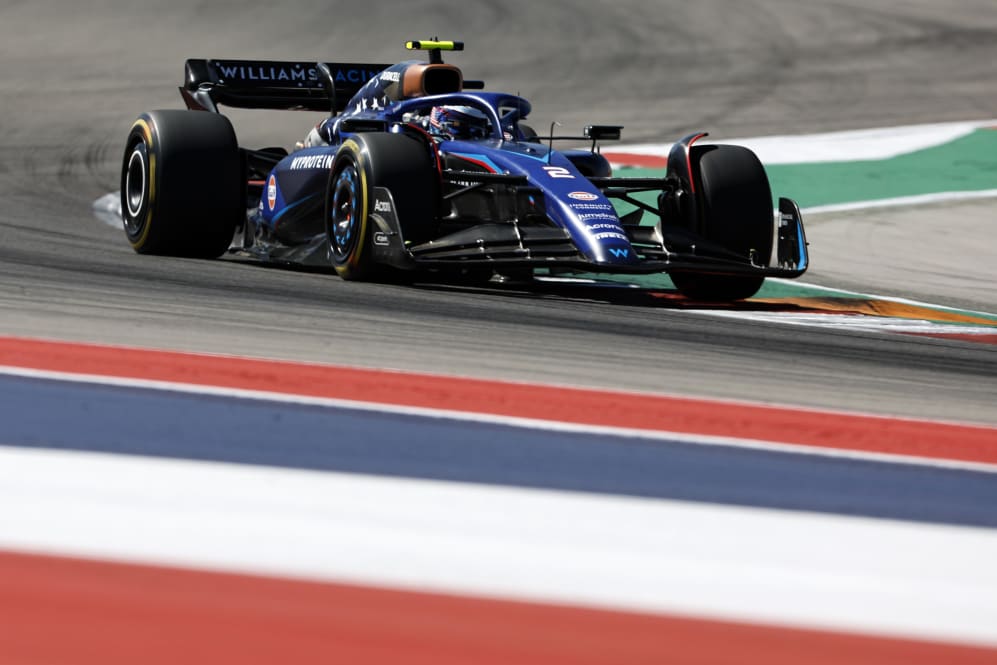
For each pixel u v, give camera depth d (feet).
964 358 60.34
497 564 23.70
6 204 119.14
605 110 215.92
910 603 23.18
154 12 301.63
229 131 85.20
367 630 19.94
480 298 69.10
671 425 37.76
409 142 71.77
